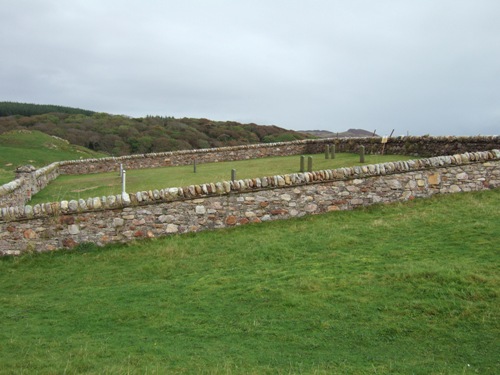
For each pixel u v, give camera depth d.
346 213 11.11
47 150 40.16
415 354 4.84
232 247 9.53
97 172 28.69
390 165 11.53
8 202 14.08
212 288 7.36
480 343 4.89
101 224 10.54
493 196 10.99
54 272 9.23
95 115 73.75
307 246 9.01
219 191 10.89
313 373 4.52
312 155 25.22
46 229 10.39
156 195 10.68
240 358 5.00
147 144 55.03
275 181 11.10
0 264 9.82
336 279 6.98
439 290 6.12
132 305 7.00
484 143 15.56
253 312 6.28
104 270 9.09
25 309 7.27
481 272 6.47
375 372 4.50
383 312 5.81
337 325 5.62
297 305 6.30
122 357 5.16
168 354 5.21
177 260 9.15
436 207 10.59
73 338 5.91
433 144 17.97
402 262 7.45
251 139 60.59
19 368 4.84
